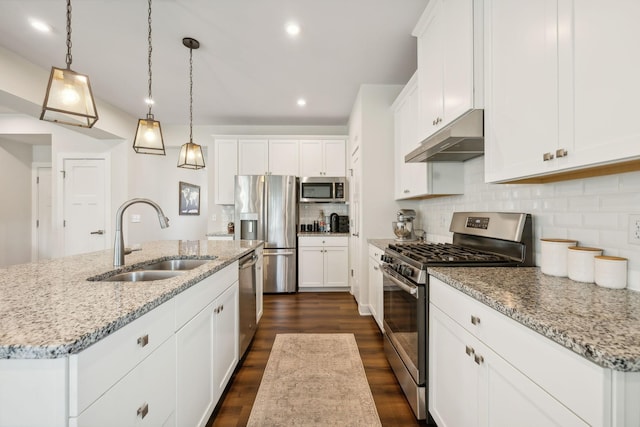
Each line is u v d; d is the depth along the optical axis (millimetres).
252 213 4012
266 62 2666
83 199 4090
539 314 764
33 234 4746
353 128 3750
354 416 1547
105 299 907
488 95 1341
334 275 4055
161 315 986
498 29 1270
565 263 1189
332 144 4270
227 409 1610
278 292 4016
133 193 4223
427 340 1458
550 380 695
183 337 1154
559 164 947
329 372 1985
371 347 2359
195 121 4398
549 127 987
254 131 4621
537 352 737
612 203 1069
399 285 1652
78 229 4086
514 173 1171
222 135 4234
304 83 3107
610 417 566
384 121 3111
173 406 1069
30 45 2381
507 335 853
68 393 623
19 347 592
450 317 1222
